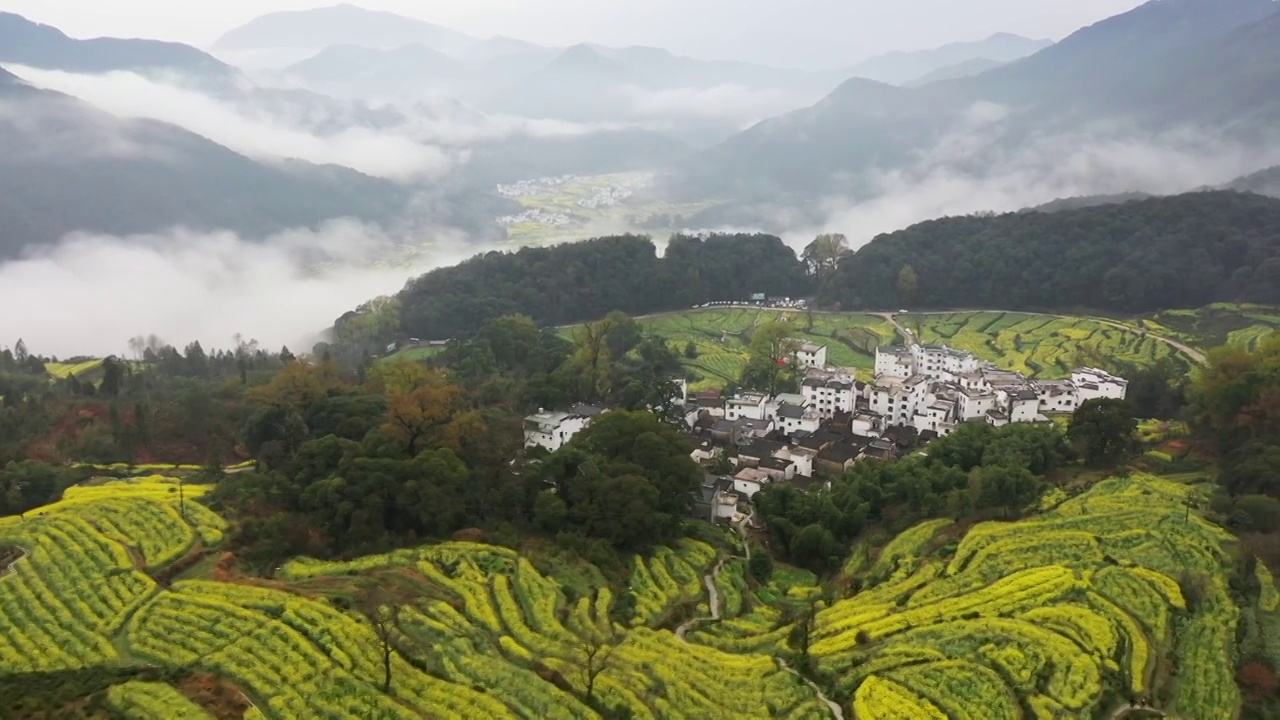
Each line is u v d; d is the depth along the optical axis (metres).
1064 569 108.12
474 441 130.25
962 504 126.44
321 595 93.44
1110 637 94.19
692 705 82.25
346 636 85.25
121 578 93.12
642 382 191.12
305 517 112.25
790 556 128.00
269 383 162.25
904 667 90.31
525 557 111.62
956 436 151.75
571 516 123.31
